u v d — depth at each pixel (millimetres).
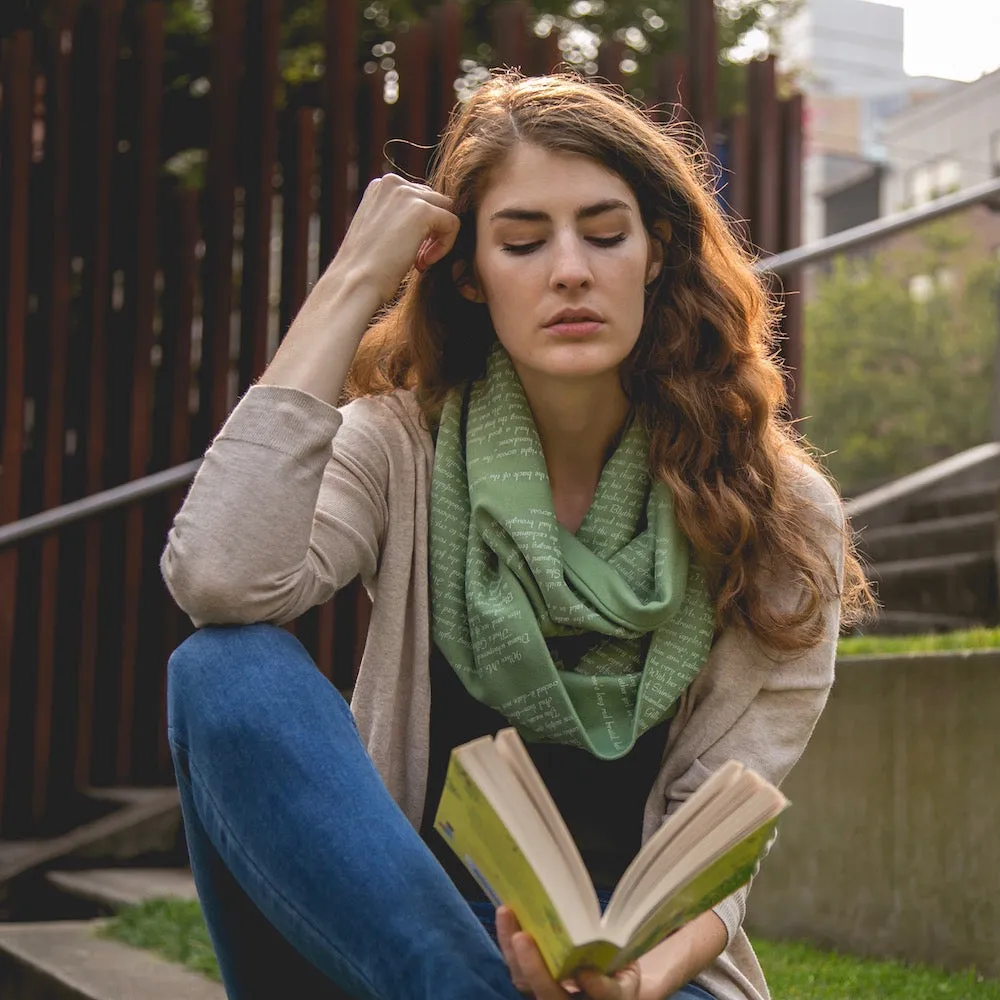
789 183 5988
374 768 1517
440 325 1879
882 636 4828
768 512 1750
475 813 1288
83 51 5582
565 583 1696
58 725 5441
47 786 5383
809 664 1751
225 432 1638
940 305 34344
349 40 5594
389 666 1767
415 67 5594
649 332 1801
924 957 2789
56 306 5500
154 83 5578
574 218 1680
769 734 1755
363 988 1431
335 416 1656
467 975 1356
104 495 4824
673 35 10133
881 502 6137
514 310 1698
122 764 5410
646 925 1287
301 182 5617
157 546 5523
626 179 1714
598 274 1674
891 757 2896
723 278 1844
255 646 1562
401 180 1780
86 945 3426
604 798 1757
